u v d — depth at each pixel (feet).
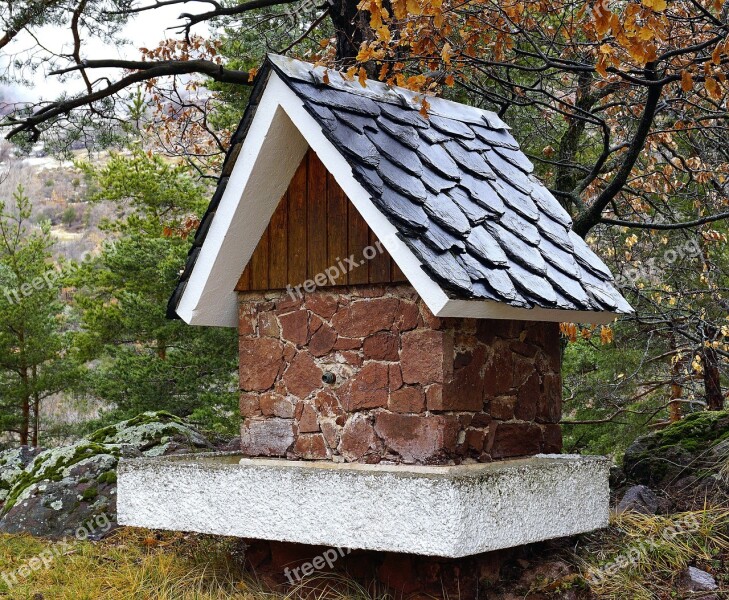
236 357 43.01
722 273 34.78
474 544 14.23
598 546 18.20
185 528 17.35
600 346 38.52
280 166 17.26
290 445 17.57
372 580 17.10
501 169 18.26
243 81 32.32
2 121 32.12
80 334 48.80
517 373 17.44
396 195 15.19
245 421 18.29
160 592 17.57
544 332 18.20
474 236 15.51
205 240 17.81
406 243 14.52
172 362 42.98
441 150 17.35
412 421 15.89
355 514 15.06
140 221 50.42
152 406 42.78
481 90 27.20
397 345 16.14
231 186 17.16
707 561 17.35
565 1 24.72
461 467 15.60
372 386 16.44
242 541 20.52
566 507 16.47
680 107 27.84
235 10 31.63
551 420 18.26
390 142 16.44
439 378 15.55
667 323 32.14
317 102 15.92
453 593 16.10
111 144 34.99
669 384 37.40
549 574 17.03
